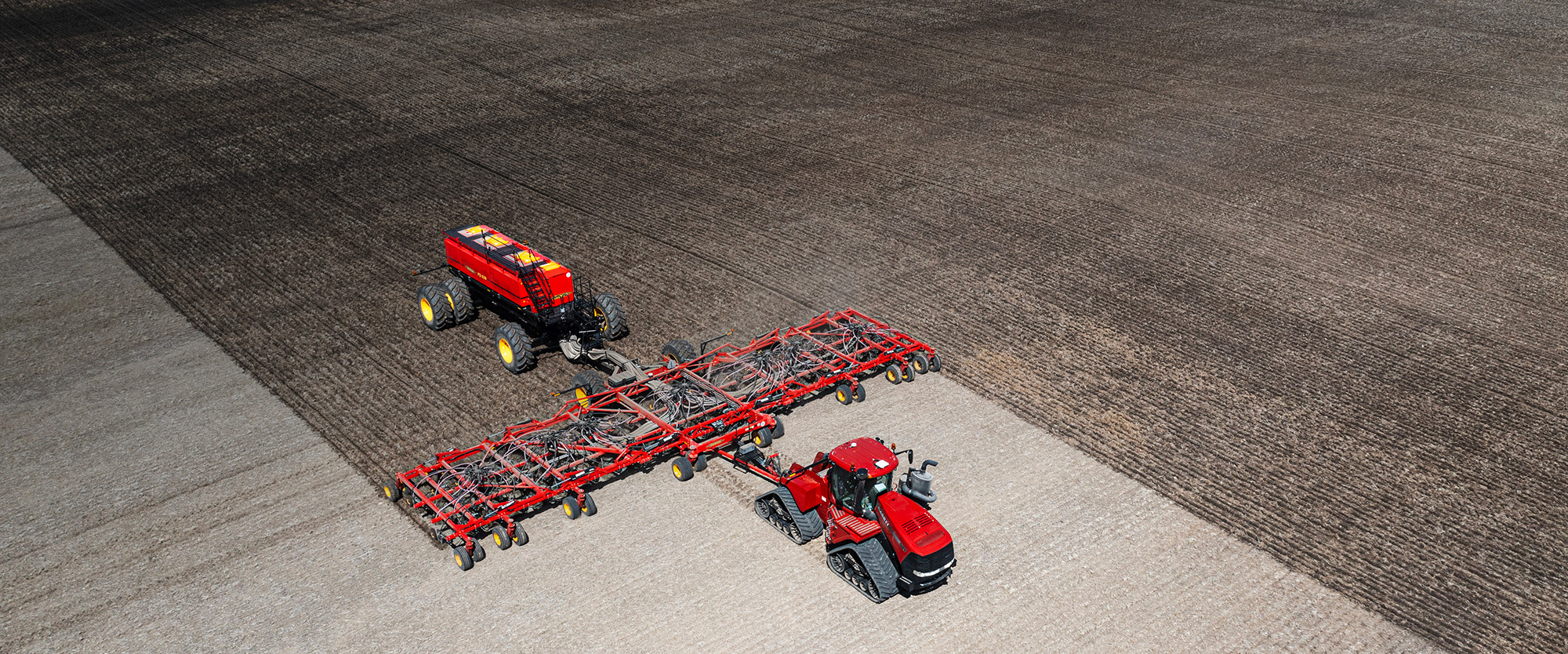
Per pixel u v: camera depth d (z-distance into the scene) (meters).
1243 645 13.93
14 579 15.27
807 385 19.11
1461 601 14.66
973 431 18.67
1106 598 14.76
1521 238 26.56
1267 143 33.28
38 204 29.73
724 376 19.12
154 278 25.25
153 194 30.27
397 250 26.47
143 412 19.61
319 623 14.38
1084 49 43.56
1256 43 44.00
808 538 15.70
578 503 16.25
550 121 36.00
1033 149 32.91
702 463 17.44
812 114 36.31
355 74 41.00
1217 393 19.83
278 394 20.11
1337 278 24.52
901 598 14.75
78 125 35.72
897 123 35.38
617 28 46.94
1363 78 39.50
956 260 25.53
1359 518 16.36
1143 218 27.92
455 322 22.45
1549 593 14.79
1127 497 16.86
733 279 24.64
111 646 14.03
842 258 25.70
